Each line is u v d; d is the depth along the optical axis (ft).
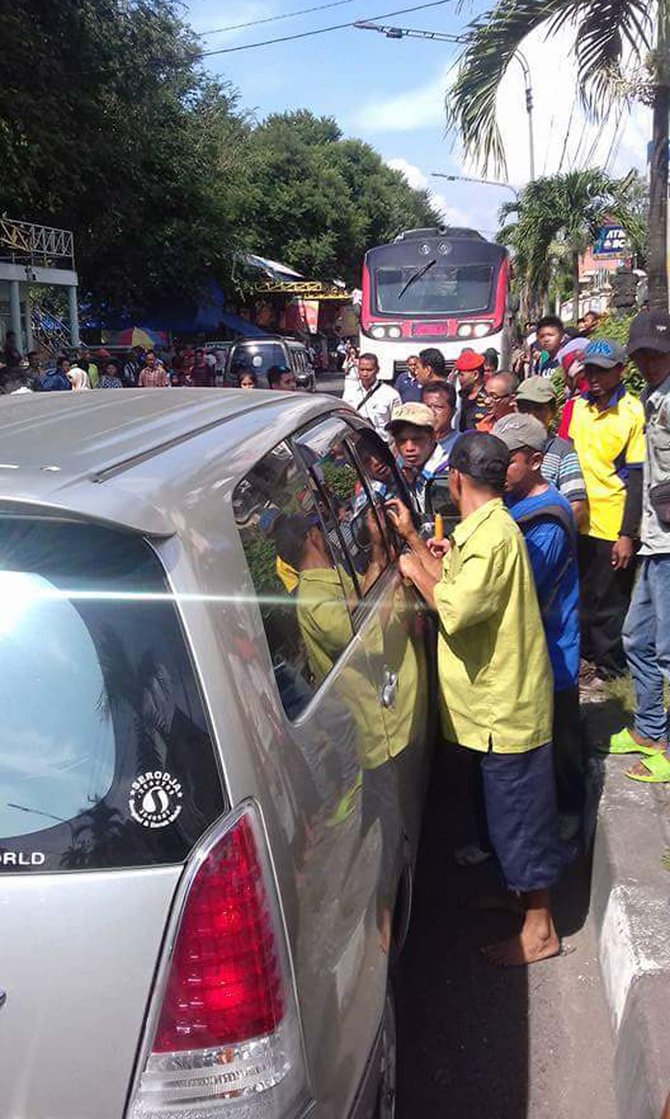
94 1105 4.98
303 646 6.91
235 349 70.85
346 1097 5.90
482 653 10.30
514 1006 10.34
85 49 66.18
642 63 21.58
